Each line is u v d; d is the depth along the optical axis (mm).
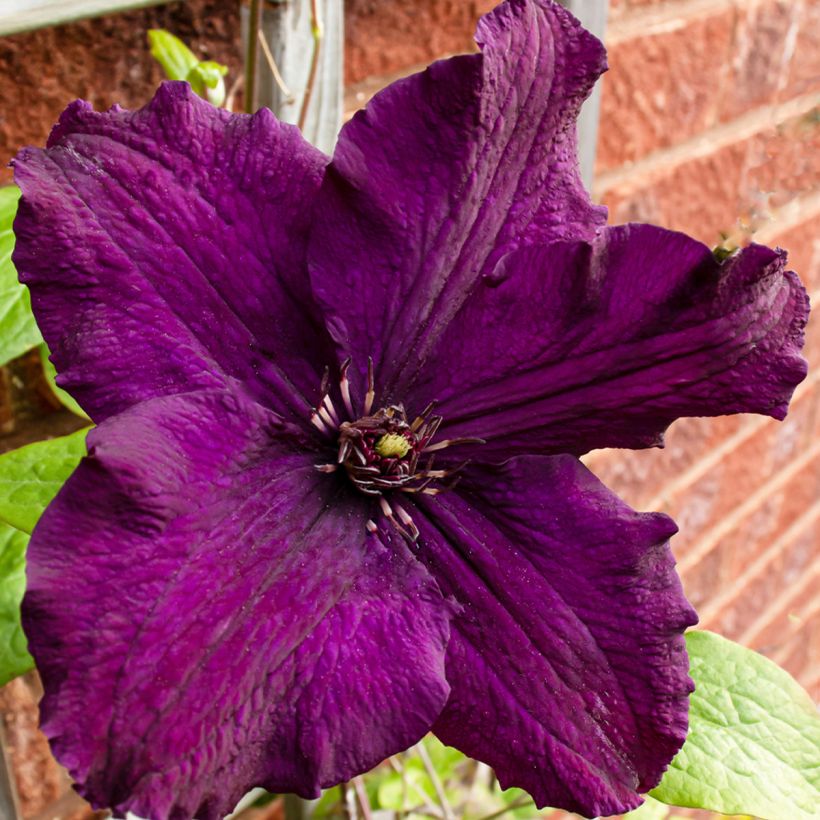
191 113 198
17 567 260
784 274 210
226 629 186
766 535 650
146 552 177
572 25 214
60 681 166
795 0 477
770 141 501
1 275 260
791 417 612
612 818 406
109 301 193
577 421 223
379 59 361
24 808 387
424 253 216
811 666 770
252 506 203
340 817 458
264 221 206
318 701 189
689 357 211
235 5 331
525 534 219
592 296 211
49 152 189
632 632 210
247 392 209
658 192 462
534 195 223
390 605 207
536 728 213
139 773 169
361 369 221
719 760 277
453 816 462
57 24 263
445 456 229
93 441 174
